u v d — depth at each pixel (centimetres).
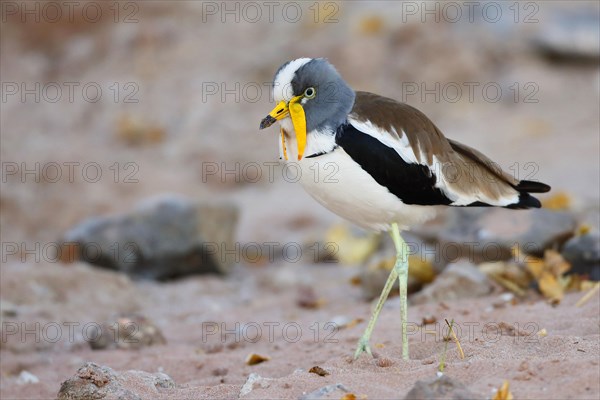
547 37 2250
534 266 1088
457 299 1096
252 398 711
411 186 842
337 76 841
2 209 1859
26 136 2170
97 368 777
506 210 1213
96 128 2194
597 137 1942
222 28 2452
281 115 838
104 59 2425
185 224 1432
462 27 2305
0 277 1266
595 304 970
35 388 932
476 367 728
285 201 1856
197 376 935
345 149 824
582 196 1556
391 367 784
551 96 2150
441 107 2148
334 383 725
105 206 1873
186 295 1338
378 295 1200
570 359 723
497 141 1975
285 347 1014
